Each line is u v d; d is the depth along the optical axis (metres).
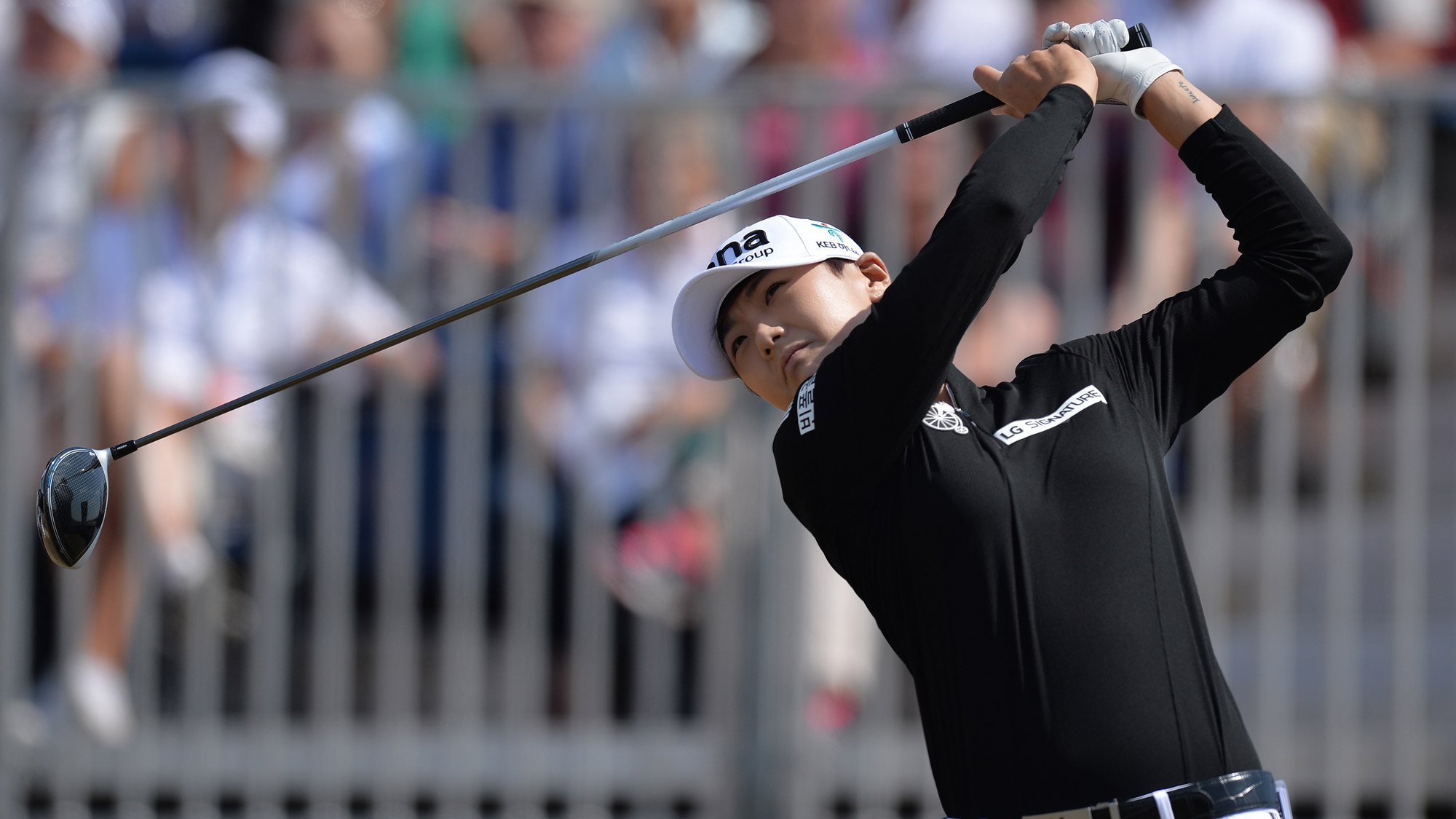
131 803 17.58
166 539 17.50
